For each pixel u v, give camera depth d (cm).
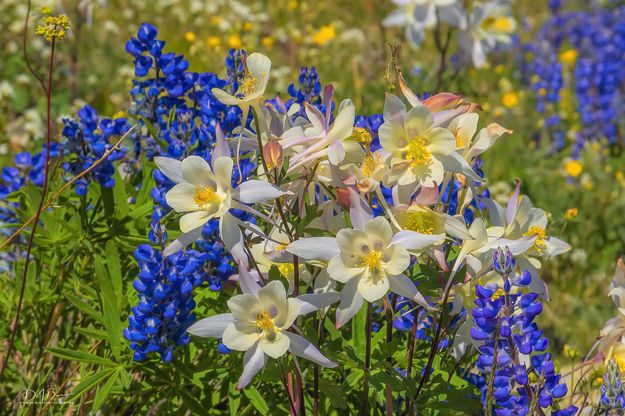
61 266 90
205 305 84
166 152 93
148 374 84
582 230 132
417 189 75
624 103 167
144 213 90
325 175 77
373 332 84
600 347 80
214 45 170
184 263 81
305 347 74
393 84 77
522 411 77
